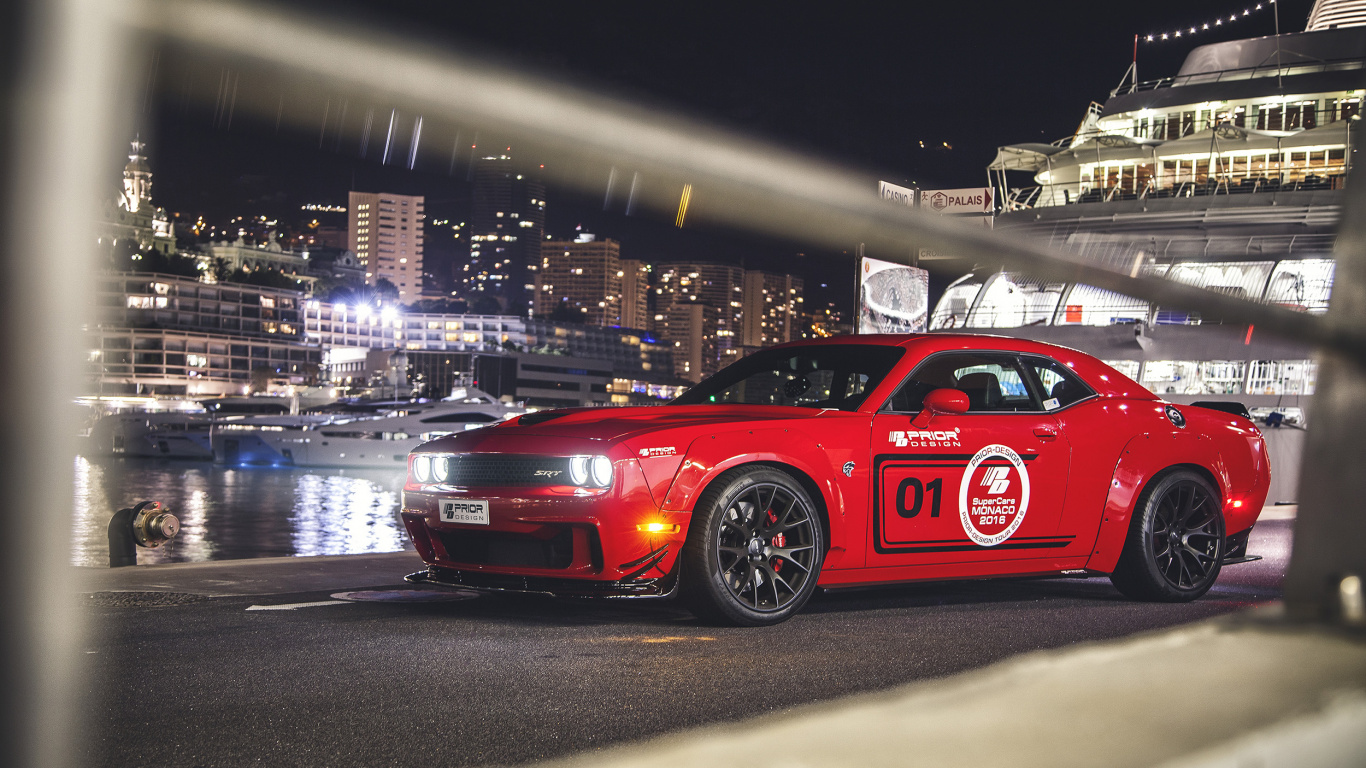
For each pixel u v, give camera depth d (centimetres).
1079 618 462
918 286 1820
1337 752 48
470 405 6781
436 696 307
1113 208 3769
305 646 380
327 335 18688
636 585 416
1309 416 64
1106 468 510
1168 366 3234
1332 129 3738
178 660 355
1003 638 406
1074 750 42
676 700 302
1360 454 60
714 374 555
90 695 304
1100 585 592
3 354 29
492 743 261
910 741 44
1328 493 61
